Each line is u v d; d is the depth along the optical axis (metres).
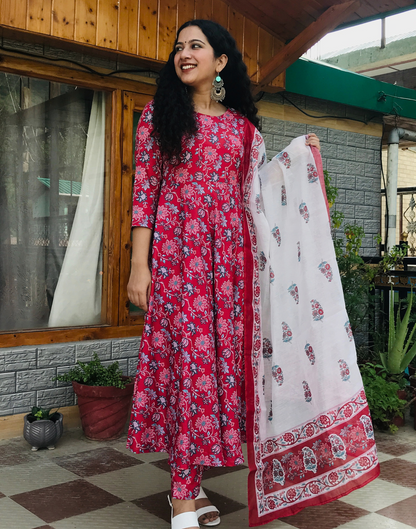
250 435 1.94
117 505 2.25
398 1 3.63
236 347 1.94
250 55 3.86
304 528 2.06
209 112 1.98
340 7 3.40
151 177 1.92
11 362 3.12
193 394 1.82
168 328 1.88
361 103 4.77
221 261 1.88
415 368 3.86
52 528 2.02
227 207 1.90
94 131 3.53
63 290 3.42
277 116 4.43
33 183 3.32
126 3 3.31
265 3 3.64
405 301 4.09
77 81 3.36
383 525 2.10
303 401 2.06
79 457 2.84
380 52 8.69
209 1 3.64
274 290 2.07
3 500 2.28
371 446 2.03
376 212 5.14
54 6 3.06
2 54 3.09
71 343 3.33
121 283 3.54
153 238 1.90
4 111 3.21
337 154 4.85
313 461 2.03
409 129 5.29
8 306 3.23
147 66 3.59
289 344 2.08
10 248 3.25
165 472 2.65
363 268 4.42
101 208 3.56
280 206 2.15
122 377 3.31
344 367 2.05
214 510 2.05
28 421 2.93
